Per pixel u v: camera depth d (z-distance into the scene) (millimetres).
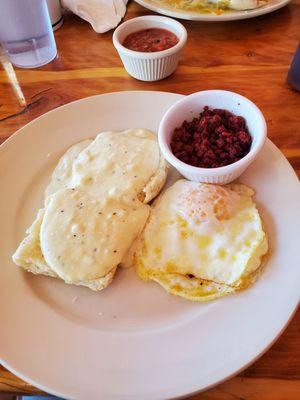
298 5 396
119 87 339
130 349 198
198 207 237
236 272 217
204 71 342
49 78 352
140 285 228
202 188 246
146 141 279
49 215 241
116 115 305
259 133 246
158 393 179
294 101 311
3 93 343
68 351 198
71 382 185
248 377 189
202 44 365
